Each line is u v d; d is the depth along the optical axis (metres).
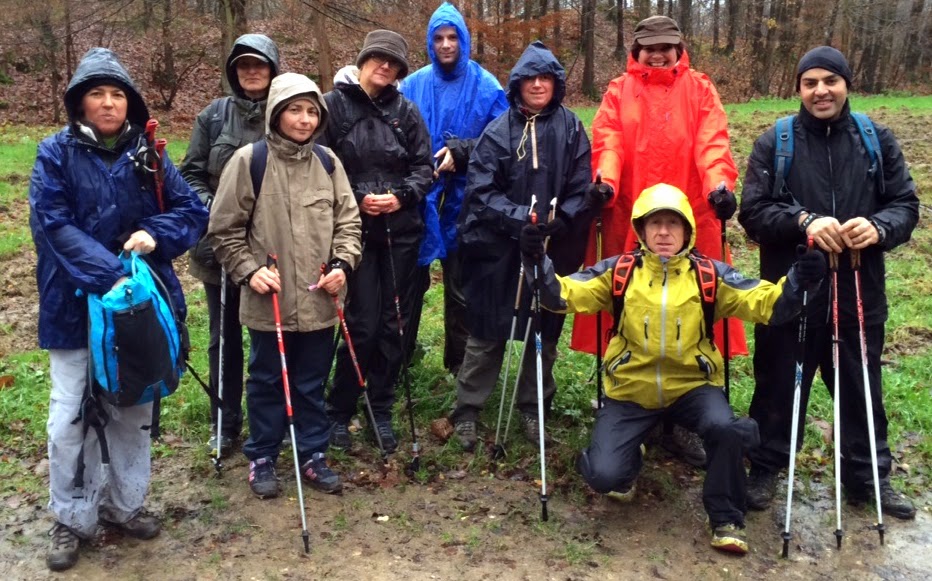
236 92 3.99
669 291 3.60
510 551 3.46
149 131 3.16
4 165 12.16
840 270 3.68
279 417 3.81
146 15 19.05
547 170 4.11
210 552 3.39
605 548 3.51
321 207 3.66
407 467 4.13
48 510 3.75
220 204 3.54
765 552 3.53
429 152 4.28
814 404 4.96
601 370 4.35
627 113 4.25
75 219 3.08
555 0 26.59
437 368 5.44
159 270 3.27
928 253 8.51
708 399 3.62
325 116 3.68
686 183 4.21
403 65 4.11
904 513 3.78
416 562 3.36
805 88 3.63
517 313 4.17
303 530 3.37
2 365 5.44
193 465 4.14
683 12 32.38
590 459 3.67
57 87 19.44
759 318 3.51
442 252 4.74
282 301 3.61
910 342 6.12
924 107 18.92
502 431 4.56
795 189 3.71
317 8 17.42
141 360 2.98
